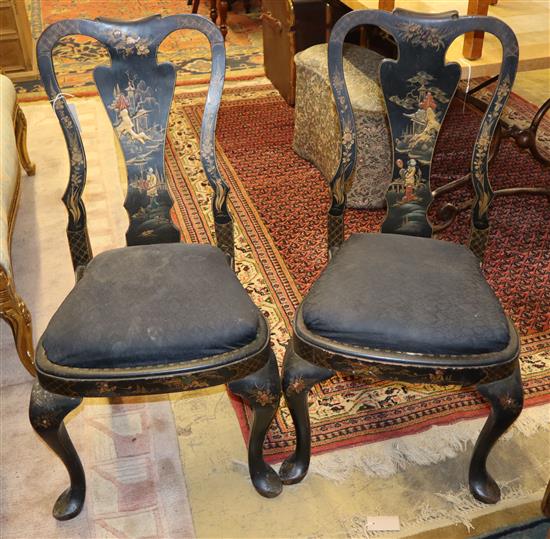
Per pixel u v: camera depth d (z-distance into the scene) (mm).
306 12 3289
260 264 2340
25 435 1707
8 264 1685
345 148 1540
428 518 1483
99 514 1496
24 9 4316
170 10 5340
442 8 2295
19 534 1460
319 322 1301
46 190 2869
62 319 1298
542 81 3809
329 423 1715
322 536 1446
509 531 1451
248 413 1750
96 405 1781
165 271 1407
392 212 1618
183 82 3906
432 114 1508
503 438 1673
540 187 2678
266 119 3453
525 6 2514
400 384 1834
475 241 1621
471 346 1252
